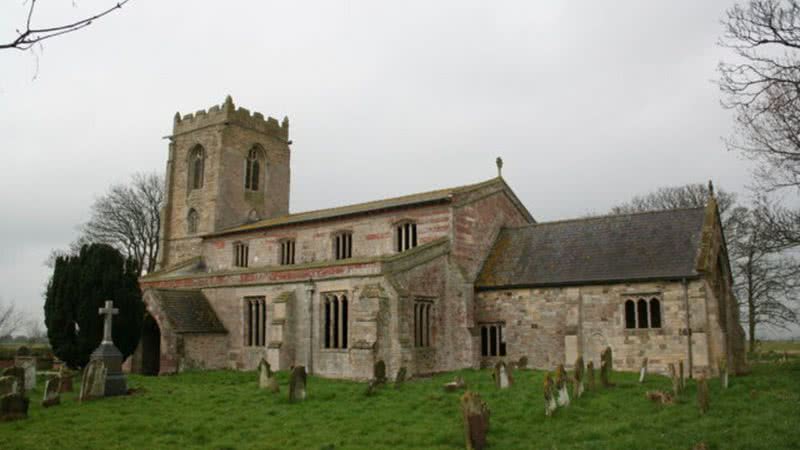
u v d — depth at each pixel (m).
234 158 57.59
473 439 16.25
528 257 39.78
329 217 44.00
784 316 51.00
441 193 42.50
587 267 36.44
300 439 17.80
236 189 57.56
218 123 57.06
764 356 51.22
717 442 16.11
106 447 17.03
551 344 36.03
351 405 23.30
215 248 53.62
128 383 31.81
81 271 35.25
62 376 28.67
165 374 37.75
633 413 20.42
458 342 37.78
